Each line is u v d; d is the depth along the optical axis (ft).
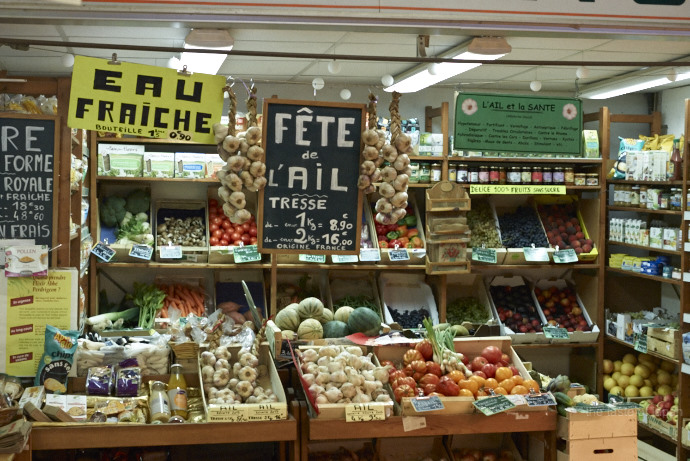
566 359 25.71
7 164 13.58
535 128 15.21
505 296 24.84
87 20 10.43
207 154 22.16
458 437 14.64
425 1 10.85
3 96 15.19
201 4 10.37
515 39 17.10
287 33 16.65
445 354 13.85
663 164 21.42
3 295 13.38
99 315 21.45
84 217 20.01
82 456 13.00
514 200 25.79
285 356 13.56
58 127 13.73
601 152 23.93
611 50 18.57
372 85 24.97
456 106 15.05
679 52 18.65
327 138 12.56
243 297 23.41
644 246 22.35
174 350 13.91
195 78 12.09
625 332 23.12
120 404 12.17
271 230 12.50
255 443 14.43
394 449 14.26
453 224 22.27
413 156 22.53
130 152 21.76
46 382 12.67
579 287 25.45
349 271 24.11
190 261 22.43
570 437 12.71
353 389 12.50
